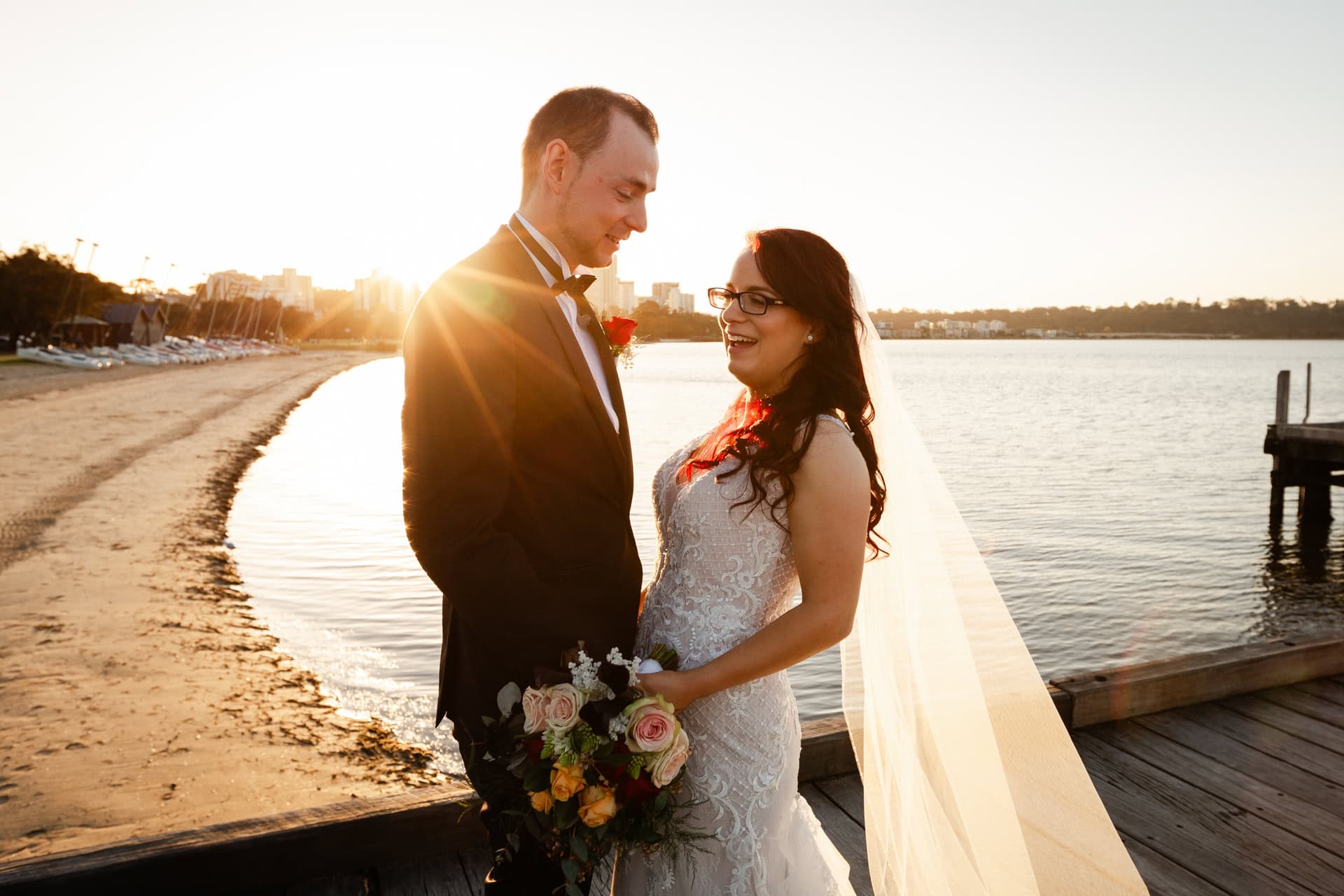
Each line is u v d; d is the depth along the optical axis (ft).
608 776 5.16
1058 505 58.59
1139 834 9.20
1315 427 54.65
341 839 8.30
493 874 5.99
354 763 20.10
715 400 146.51
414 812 8.51
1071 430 108.17
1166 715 11.98
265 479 66.59
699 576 5.87
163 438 87.92
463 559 5.21
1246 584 41.16
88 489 58.49
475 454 5.25
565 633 5.41
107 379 164.04
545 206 5.93
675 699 5.41
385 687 24.94
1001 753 7.33
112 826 17.07
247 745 20.94
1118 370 333.42
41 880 7.43
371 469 73.20
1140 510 57.41
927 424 116.67
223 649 27.91
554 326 5.71
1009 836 6.77
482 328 5.40
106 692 24.17
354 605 32.99
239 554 41.37
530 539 5.61
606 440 5.81
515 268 5.74
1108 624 34.55
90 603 32.76
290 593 34.73
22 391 131.54
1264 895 8.21
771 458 5.56
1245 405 151.84
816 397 5.79
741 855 5.83
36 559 39.65
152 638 28.89
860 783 10.27
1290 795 9.93
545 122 5.92
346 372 252.01
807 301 5.77
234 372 211.00
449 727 22.24
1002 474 72.02
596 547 5.80
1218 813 9.59
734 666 5.48
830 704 24.32
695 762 5.91
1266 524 54.90
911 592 6.75
